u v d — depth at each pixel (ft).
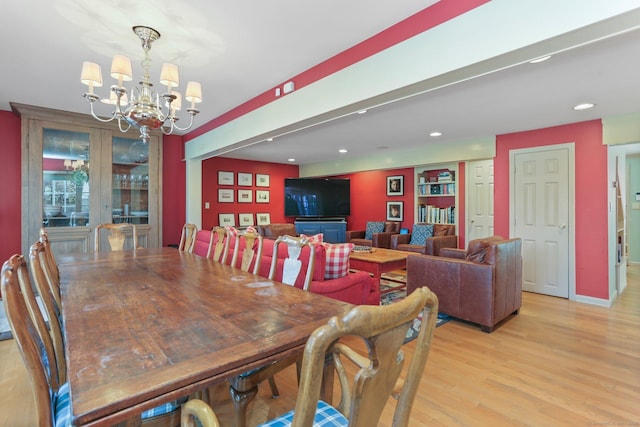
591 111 11.30
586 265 12.70
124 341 3.40
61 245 13.71
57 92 11.10
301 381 1.93
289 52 8.14
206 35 7.39
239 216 23.12
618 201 13.79
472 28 5.63
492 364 7.73
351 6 6.30
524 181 14.32
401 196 22.16
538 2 4.91
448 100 10.09
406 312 2.25
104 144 14.75
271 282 6.03
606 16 4.34
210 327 3.80
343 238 23.31
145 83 7.70
